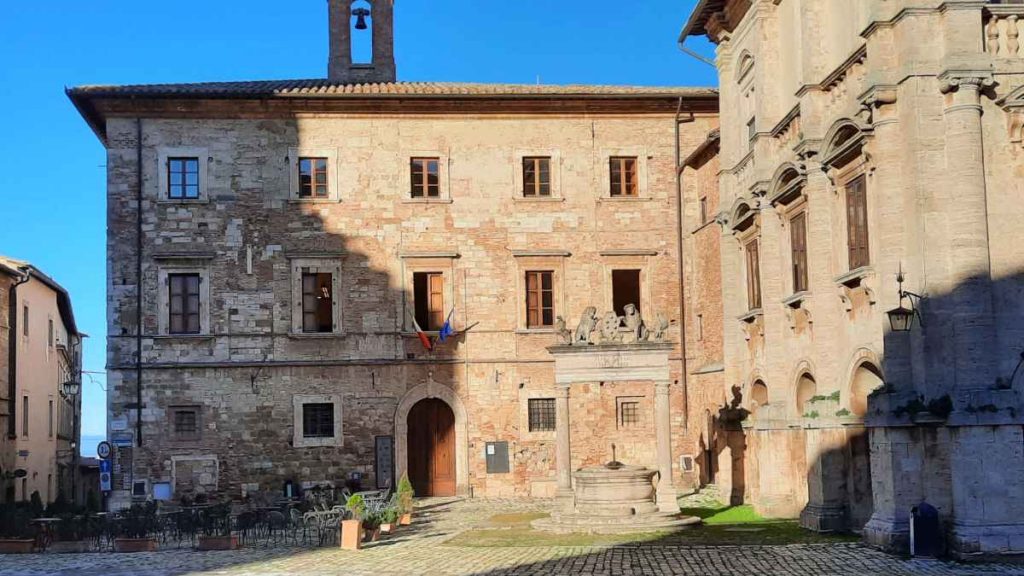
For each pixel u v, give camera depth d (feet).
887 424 73.26
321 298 138.41
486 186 141.79
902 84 75.51
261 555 85.46
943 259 73.00
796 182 94.68
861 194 83.61
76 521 96.68
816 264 90.68
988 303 72.18
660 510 99.66
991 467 70.54
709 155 134.51
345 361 136.87
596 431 140.26
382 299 138.51
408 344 138.41
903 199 76.02
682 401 141.38
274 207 137.90
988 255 72.95
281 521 99.66
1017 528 69.72
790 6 101.55
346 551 86.12
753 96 112.37
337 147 139.85
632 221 143.23
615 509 96.78
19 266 156.76
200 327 135.33
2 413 147.13
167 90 135.33
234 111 137.80
